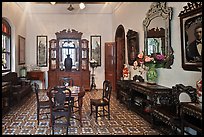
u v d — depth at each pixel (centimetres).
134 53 720
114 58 1005
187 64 407
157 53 543
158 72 549
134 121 525
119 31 945
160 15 521
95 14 1083
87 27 1083
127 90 663
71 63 1002
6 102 620
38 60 1063
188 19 400
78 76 1008
